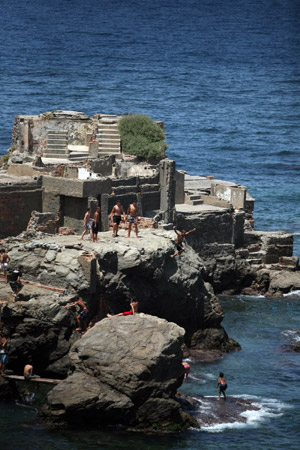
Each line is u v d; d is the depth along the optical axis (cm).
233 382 15638
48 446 12581
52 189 17825
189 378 15700
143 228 18325
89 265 15400
